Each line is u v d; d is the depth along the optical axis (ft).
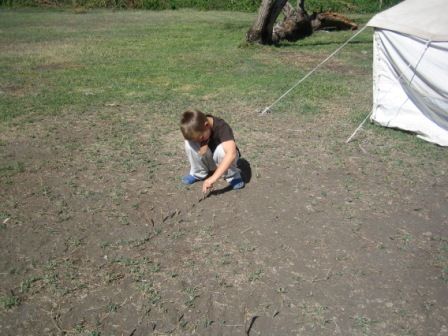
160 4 73.97
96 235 11.73
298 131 19.15
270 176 14.93
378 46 18.67
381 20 18.25
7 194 13.76
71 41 42.04
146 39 43.50
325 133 18.88
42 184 14.42
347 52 38.81
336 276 10.28
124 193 13.85
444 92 17.11
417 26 17.46
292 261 10.77
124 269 10.48
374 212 12.88
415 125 18.44
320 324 8.97
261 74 29.71
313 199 13.50
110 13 66.69
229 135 13.14
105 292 9.78
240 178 14.06
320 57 36.32
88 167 15.65
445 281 10.16
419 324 8.99
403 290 9.89
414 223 12.38
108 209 12.96
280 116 21.13
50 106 22.50
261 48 39.32
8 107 22.18
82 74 29.45
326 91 25.52
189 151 13.66
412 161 16.22
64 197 13.61
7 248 11.18
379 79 19.24
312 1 76.64
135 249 11.18
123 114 21.43
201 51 37.76
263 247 11.28
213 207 13.09
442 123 17.93
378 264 10.69
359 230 12.01
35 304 9.43
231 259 10.83
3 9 68.08
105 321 9.04
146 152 16.90
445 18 17.38
